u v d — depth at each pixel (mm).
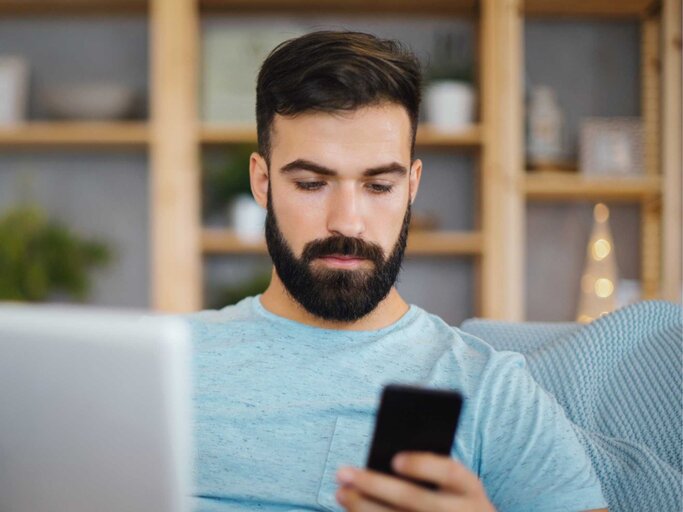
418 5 3119
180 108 2918
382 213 1207
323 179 1199
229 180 2992
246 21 3189
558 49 3203
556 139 2953
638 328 1362
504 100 2867
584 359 1334
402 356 1229
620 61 3193
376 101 1180
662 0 2898
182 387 764
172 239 2912
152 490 787
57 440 800
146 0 3104
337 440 1151
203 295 3160
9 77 3018
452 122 2922
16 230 2906
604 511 1077
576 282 3217
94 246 3082
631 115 3191
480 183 3002
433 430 790
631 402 1298
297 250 1214
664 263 2869
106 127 2973
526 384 1189
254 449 1163
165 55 2910
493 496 1126
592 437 1257
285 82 1200
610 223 3199
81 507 816
